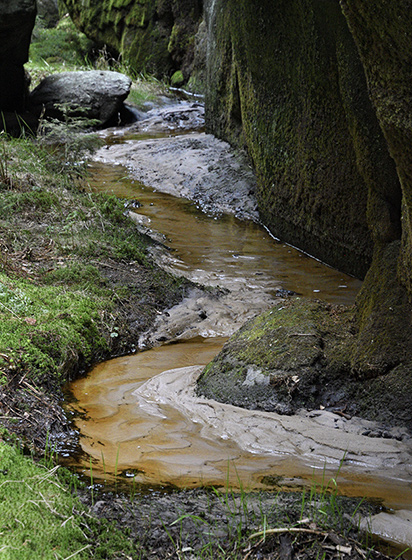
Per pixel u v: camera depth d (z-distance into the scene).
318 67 7.35
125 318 6.10
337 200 7.58
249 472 3.76
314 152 7.89
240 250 8.55
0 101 14.16
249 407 4.55
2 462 3.34
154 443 4.12
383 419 4.25
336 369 4.65
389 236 5.25
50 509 3.01
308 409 4.47
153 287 6.75
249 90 9.75
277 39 8.30
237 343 5.20
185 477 3.67
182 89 19.58
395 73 3.90
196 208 10.22
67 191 9.02
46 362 4.77
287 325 5.14
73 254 6.98
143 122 15.98
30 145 11.05
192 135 13.62
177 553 2.87
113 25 21.30
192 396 4.83
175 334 6.12
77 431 4.26
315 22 7.10
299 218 8.48
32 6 12.79
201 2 19.33
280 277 7.61
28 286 5.99
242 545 2.92
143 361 5.54
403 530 3.10
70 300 5.89
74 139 12.87
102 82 15.55
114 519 3.09
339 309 5.48
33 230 7.42
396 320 4.60
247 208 10.12
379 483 3.66
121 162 12.52
